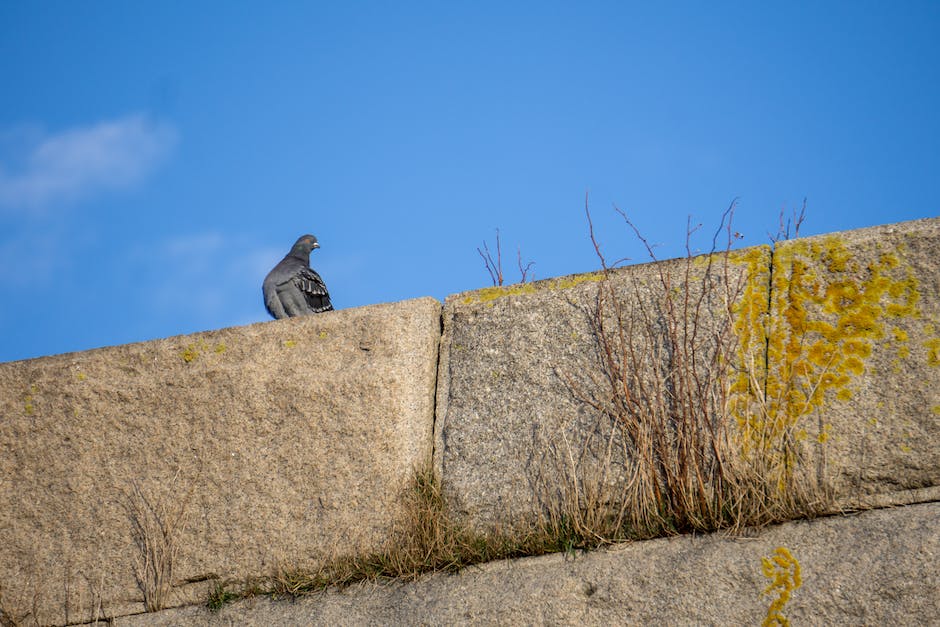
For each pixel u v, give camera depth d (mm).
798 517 7949
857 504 7852
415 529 9133
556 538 8625
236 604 9477
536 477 9055
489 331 9812
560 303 9594
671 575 7941
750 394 8492
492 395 9539
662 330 9039
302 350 10180
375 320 10055
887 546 7465
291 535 9570
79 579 10133
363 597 8984
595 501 8703
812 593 7465
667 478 8531
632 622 7875
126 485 10266
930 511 7578
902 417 7941
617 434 8883
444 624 8406
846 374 8227
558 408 9211
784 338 8531
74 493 10414
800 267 8672
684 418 8594
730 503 8203
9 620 10164
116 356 10820
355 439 9641
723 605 7668
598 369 9188
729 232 9102
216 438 10109
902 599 7195
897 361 8094
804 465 8102
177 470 10148
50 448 10648
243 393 10141
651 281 9258
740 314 8758
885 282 8328
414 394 9734
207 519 9883
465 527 9125
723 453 8367
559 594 8188
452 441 9531
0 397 10977
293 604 9227
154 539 9984
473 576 8711
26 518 10484
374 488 9453
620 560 8250
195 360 10500
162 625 9578
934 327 8055
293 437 9852
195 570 9781
